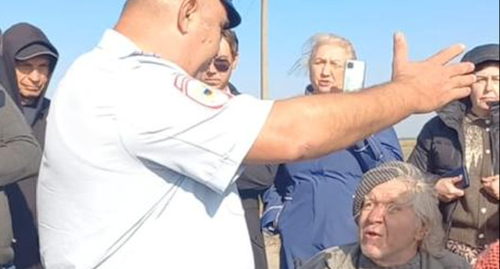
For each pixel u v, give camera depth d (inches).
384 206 102.6
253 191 145.3
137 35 71.6
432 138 137.1
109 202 67.7
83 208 68.9
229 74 137.9
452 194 118.8
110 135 66.7
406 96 67.1
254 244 146.9
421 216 102.0
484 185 67.9
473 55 127.7
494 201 68.9
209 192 70.7
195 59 73.8
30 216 139.4
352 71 122.9
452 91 68.9
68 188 69.8
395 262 103.7
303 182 149.3
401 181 103.0
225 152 65.1
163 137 65.3
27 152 125.0
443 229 113.1
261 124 65.2
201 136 65.1
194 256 69.4
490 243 67.0
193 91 66.4
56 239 71.4
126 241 68.3
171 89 66.6
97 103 67.6
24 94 151.9
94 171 67.7
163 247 68.4
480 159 128.3
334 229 144.4
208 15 72.9
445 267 103.0
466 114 132.7
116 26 73.2
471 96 130.2
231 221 72.4
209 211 70.7
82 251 69.2
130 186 67.6
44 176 73.5
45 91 155.7
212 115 65.2
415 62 70.1
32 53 149.9
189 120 65.1
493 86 126.9
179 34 71.8
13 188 137.6
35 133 151.6
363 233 103.7
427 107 67.9
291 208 150.2
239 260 72.3
